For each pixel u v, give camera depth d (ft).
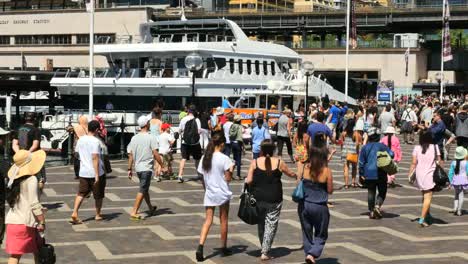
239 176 67.31
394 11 262.06
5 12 277.85
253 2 428.15
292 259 34.40
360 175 46.32
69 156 80.33
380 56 263.90
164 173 67.05
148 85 116.37
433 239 39.73
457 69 280.92
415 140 122.72
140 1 279.28
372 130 45.83
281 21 275.80
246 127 91.50
